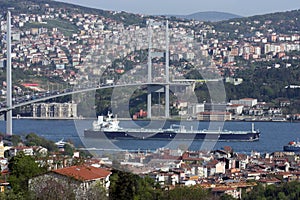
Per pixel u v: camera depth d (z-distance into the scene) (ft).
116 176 249.55
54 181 243.19
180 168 329.11
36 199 239.50
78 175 243.81
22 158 305.94
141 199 252.62
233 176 490.90
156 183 269.85
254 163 591.78
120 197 247.29
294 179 510.99
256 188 443.32
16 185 281.54
